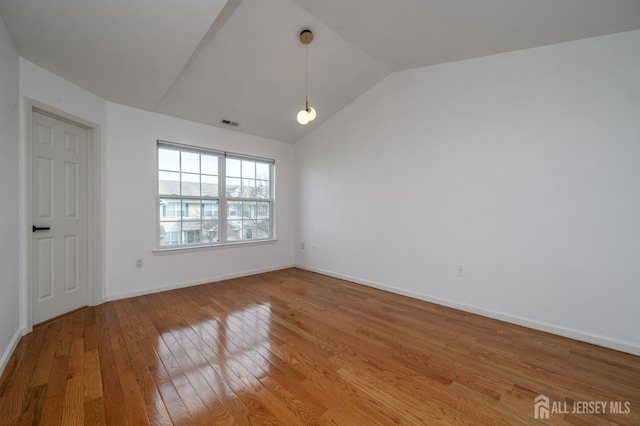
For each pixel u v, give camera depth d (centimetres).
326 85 350
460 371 179
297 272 460
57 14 183
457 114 289
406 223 335
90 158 288
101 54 229
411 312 281
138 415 138
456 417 140
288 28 257
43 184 244
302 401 150
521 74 248
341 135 413
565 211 228
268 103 367
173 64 249
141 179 330
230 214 423
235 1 219
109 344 209
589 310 219
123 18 192
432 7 212
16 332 208
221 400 150
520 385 166
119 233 313
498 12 203
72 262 272
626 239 204
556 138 231
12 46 201
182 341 216
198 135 379
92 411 141
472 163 279
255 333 231
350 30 259
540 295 241
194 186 384
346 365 185
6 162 192
